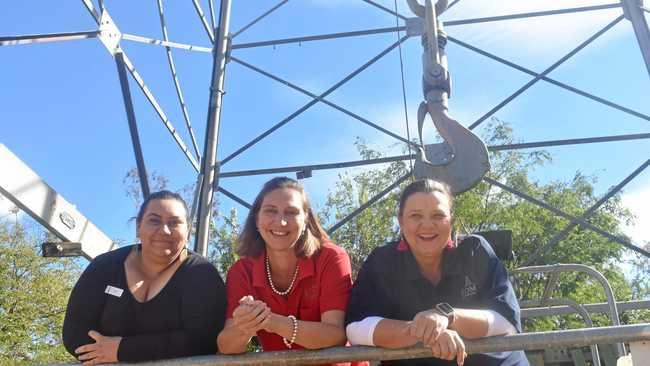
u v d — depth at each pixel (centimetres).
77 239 401
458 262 296
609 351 575
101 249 429
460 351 241
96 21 489
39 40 443
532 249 1766
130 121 501
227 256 1978
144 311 294
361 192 1944
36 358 2145
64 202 388
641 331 235
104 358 275
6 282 2178
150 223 304
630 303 625
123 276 301
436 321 244
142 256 308
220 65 689
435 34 534
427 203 292
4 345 2127
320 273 309
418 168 496
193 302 292
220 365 255
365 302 293
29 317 2197
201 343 287
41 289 2233
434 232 290
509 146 673
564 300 616
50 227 379
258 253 320
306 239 312
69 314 296
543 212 1812
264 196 313
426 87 520
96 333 281
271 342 314
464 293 291
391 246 311
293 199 308
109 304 294
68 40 461
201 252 601
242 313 258
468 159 486
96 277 301
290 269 312
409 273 297
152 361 263
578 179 1956
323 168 676
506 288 284
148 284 303
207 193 627
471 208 1697
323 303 303
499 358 281
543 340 243
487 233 443
